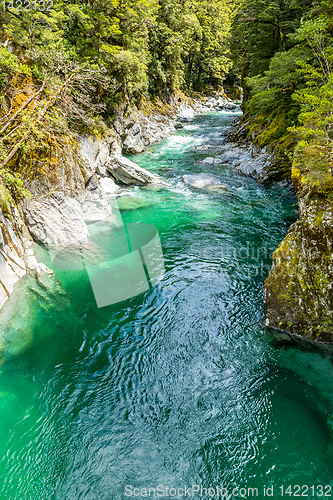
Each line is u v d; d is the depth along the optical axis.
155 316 6.90
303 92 7.22
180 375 5.55
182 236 10.43
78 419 4.84
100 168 15.63
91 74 13.02
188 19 36.81
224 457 4.27
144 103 30.25
